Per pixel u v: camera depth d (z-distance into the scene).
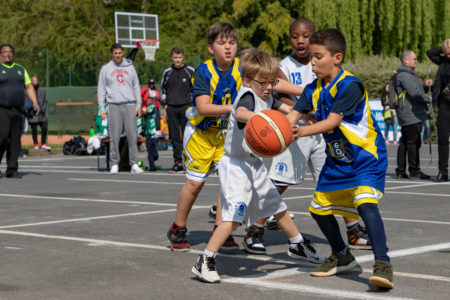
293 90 6.17
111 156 13.84
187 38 43.81
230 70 5.80
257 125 4.65
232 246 5.92
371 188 4.57
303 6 41.00
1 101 12.70
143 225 7.29
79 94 33.84
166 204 8.98
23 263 5.44
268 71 4.83
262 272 5.13
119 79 13.53
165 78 13.85
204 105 5.66
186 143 5.89
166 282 4.81
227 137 5.00
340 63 4.70
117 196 9.92
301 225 7.21
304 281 4.80
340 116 4.58
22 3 42.50
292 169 6.62
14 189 11.01
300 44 6.71
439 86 11.41
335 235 4.91
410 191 10.28
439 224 7.21
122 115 13.68
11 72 12.74
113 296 4.44
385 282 4.39
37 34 40.78
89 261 5.52
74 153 21.44
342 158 4.70
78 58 40.00
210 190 10.59
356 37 35.19
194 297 4.40
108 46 42.34
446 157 11.61
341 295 4.39
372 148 4.66
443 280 4.78
